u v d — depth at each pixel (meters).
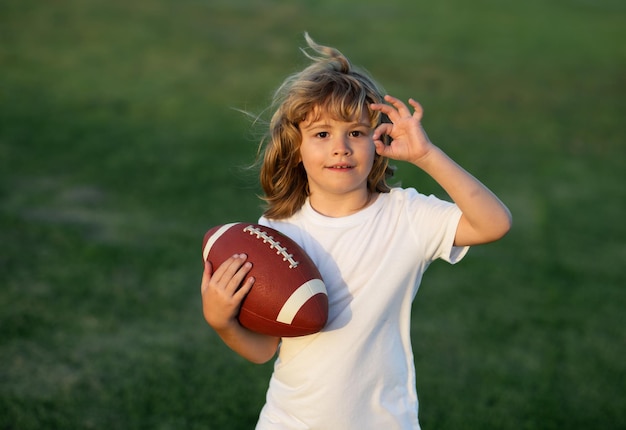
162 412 3.19
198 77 10.94
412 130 1.86
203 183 6.66
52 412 3.12
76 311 4.10
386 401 1.98
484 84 12.15
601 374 3.85
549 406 3.49
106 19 13.78
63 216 5.57
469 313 4.52
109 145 7.54
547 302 4.76
